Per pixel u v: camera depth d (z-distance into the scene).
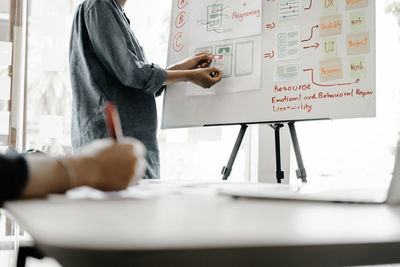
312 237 0.30
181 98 1.98
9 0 2.30
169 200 0.56
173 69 1.86
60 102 2.40
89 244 0.24
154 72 1.73
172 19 2.09
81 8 1.81
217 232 0.30
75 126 1.84
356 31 1.63
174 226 0.33
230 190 0.73
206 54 1.92
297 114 1.70
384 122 2.36
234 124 1.83
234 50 1.88
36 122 2.37
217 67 1.91
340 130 2.45
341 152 2.44
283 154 2.37
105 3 1.72
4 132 2.28
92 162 0.61
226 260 0.26
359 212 0.47
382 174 2.35
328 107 1.64
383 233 0.33
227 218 0.39
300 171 1.70
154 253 0.24
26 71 2.35
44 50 2.38
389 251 0.31
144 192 0.66
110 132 0.66
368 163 2.39
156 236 0.28
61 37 2.40
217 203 0.54
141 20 2.48
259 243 0.27
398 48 2.34
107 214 0.40
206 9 1.99
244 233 0.30
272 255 0.27
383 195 0.61
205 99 1.91
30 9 2.35
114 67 1.72
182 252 0.24
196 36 2.00
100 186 0.61
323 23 1.70
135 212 0.42
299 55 1.73
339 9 1.67
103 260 0.23
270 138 2.40
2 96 2.28
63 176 0.58
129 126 1.80
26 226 0.33
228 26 1.91
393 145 2.33
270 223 0.36
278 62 1.77
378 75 2.35
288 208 0.50
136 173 0.65
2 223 2.23
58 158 0.60
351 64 1.62
